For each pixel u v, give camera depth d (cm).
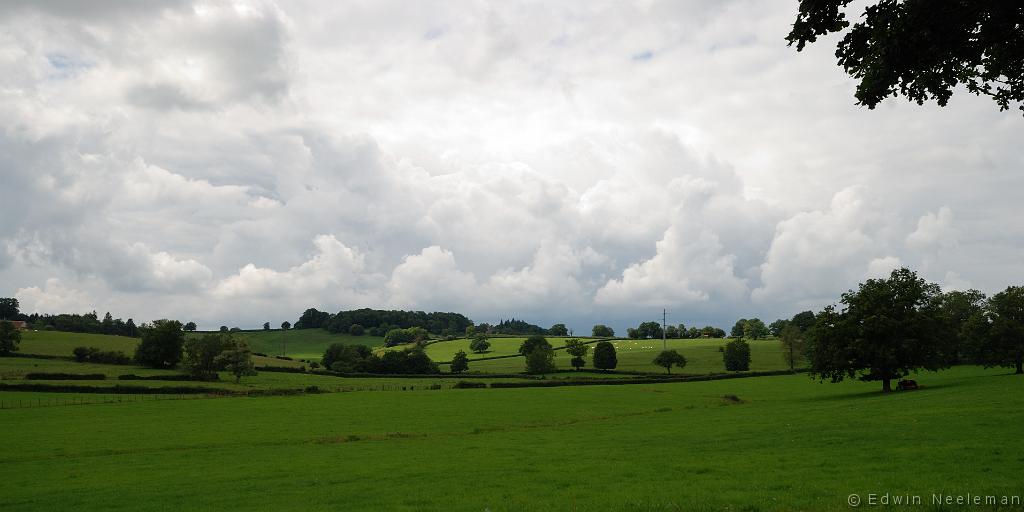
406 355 18000
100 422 7706
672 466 3378
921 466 2823
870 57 1669
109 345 18588
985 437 3531
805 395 9862
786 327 17225
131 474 4175
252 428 7050
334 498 2977
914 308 8544
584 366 19375
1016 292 10400
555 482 3105
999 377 9175
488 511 2450
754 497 2373
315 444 5638
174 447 5662
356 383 14625
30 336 18662
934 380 9894
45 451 5497
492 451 4634
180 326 16050
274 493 3234
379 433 6425
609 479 3094
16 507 3181
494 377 16425
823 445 3831
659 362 17950
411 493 2998
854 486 2464
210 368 14962
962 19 1548
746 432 4981
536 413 8494
